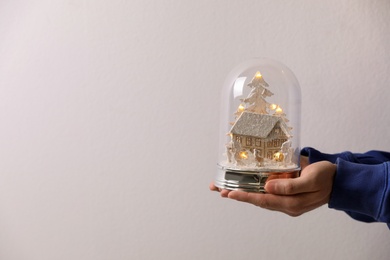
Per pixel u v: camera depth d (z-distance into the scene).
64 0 1.78
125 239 1.81
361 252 1.68
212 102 1.73
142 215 1.79
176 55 1.73
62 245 1.84
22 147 1.83
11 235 1.86
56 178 1.83
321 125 1.67
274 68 1.21
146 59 1.75
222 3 1.70
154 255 1.80
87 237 1.83
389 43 1.62
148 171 1.78
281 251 1.73
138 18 1.75
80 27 1.77
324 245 1.71
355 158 1.18
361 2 1.63
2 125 1.83
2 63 1.82
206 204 1.76
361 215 1.10
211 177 1.74
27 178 1.84
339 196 0.93
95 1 1.76
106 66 1.77
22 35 1.81
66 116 1.80
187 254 1.78
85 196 1.82
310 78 1.67
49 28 1.79
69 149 1.81
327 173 0.93
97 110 1.79
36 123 1.82
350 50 1.64
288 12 1.67
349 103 1.65
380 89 1.63
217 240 1.76
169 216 1.78
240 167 1.00
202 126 1.74
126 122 1.77
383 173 0.91
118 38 1.76
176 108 1.75
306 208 0.95
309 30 1.66
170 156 1.76
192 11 1.72
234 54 1.71
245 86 1.18
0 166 1.84
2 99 1.83
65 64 1.79
